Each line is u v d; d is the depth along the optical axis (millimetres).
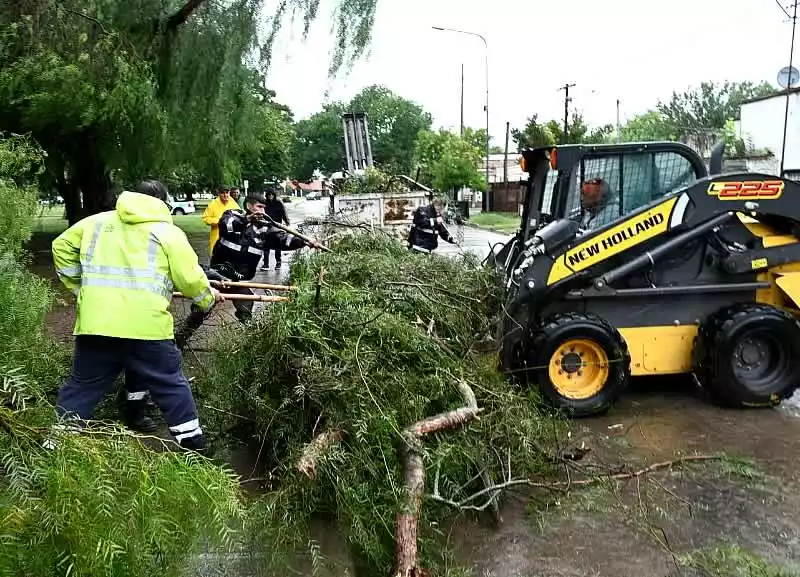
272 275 12945
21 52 8812
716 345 5527
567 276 5469
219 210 10711
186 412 4008
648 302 5840
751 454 4730
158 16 8281
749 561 3371
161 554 2338
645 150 5980
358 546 3297
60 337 6168
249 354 4461
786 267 5910
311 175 80375
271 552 3078
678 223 5578
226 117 9945
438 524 3574
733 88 56844
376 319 4223
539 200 6492
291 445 3809
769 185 5648
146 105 10508
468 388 4184
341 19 7168
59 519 2086
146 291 3850
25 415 2455
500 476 3988
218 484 2525
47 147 14188
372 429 3508
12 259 4418
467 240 18719
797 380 5652
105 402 4742
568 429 5055
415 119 76375
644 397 6012
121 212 3924
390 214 14891
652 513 3889
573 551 3516
